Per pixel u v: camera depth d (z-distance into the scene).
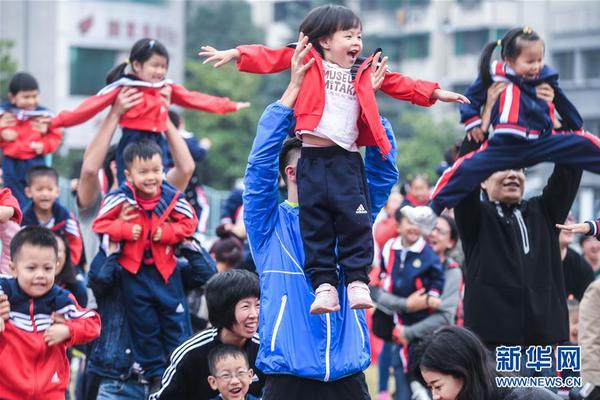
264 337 9.64
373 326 18.27
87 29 58.34
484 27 74.19
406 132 64.50
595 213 45.34
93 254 16.16
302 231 9.54
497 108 13.12
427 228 14.66
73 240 16.25
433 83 9.82
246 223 9.95
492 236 13.15
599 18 61.59
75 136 56.84
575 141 12.98
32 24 57.31
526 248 13.14
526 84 13.09
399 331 17.30
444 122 61.62
